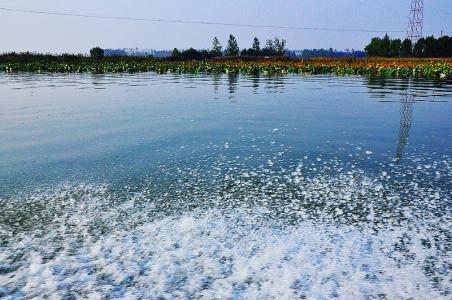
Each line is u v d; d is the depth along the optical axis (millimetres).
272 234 2568
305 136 5555
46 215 2947
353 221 2766
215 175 3852
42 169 4102
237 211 2969
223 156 4535
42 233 2646
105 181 3711
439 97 10055
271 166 4129
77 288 2014
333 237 2520
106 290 1992
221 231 2621
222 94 11219
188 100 9852
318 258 2256
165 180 3723
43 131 6066
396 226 2676
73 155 4645
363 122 6641
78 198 3289
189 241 2482
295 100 9703
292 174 3852
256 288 1972
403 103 8953
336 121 6762
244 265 2184
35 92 12031
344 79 18000
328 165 4133
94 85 14758
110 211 3006
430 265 2186
